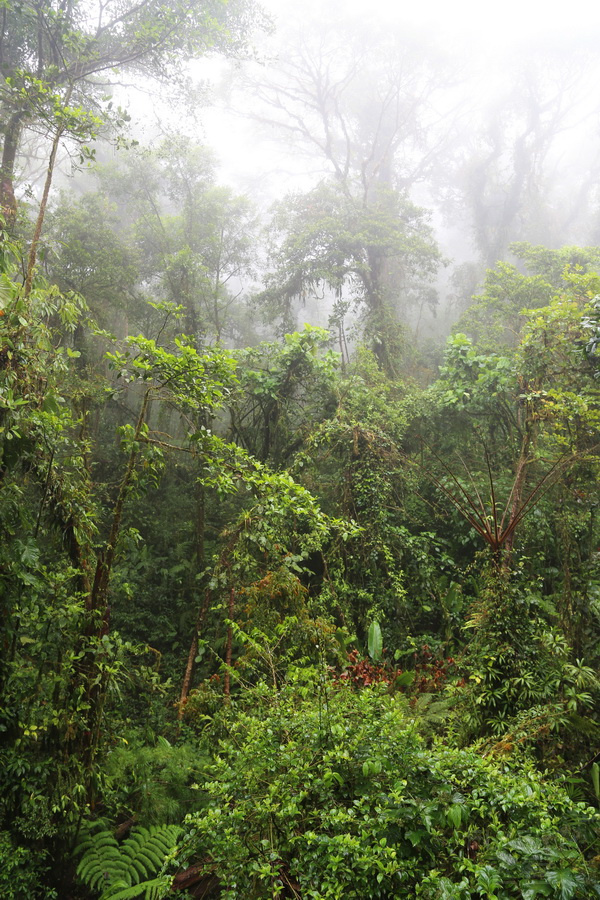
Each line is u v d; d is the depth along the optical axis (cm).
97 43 958
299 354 876
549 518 744
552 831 267
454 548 845
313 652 570
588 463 678
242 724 396
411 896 253
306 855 273
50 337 514
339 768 317
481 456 888
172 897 401
